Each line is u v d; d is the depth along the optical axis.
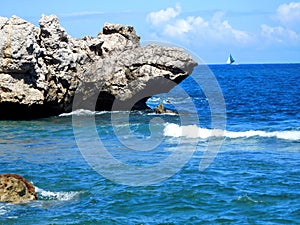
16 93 44.72
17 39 44.00
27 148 30.98
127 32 53.28
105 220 16.95
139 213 17.83
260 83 111.94
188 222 16.84
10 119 46.31
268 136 34.34
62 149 30.36
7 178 18.84
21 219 16.81
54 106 47.88
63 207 18.38
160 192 20.33
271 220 16.88
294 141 32.34
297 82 112.81
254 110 56.34
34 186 21.23
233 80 127.31
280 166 24.67
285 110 55.56
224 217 17.30
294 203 18.62
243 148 30.06
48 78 46.72
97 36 53.75
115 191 20.55
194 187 20.97
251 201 18.98
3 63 44.09
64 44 47.53
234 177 22.62
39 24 47.03
